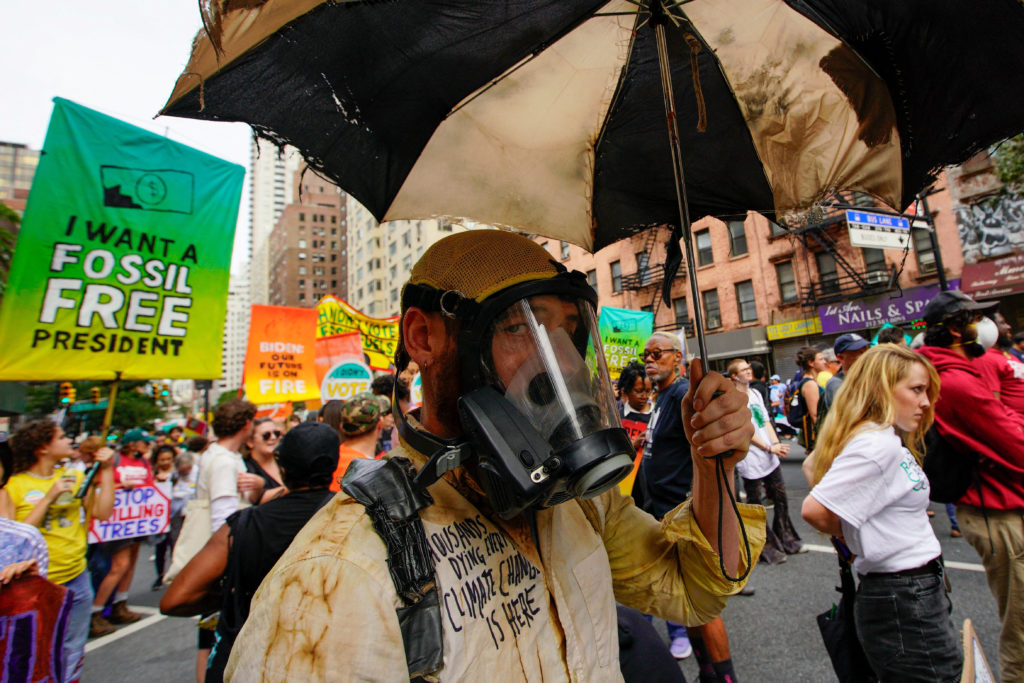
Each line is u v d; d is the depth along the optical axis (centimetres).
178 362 252
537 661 76
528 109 123
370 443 303
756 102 127
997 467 222
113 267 240
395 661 62
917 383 193
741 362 487
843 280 1686
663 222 150
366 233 4959
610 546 112
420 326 86
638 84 127
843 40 112
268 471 371
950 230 1452
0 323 216
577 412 74
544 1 102
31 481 329
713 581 99
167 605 191
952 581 362
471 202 129
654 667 161
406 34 95
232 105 84
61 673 227
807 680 268
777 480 465
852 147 123
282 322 773
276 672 61
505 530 82
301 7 72
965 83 102
